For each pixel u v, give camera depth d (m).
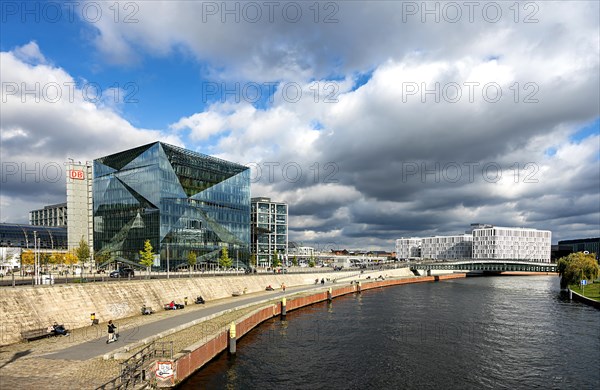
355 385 42.31
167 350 40.78
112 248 134.75
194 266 132.38
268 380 42.81
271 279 117.06
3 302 45.16
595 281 134.75
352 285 128.00
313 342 58.34
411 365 48.69
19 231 158.00
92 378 31.88
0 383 30.59
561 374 46.12
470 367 48.22
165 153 125.62
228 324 56.31
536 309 90.00
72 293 54.75
